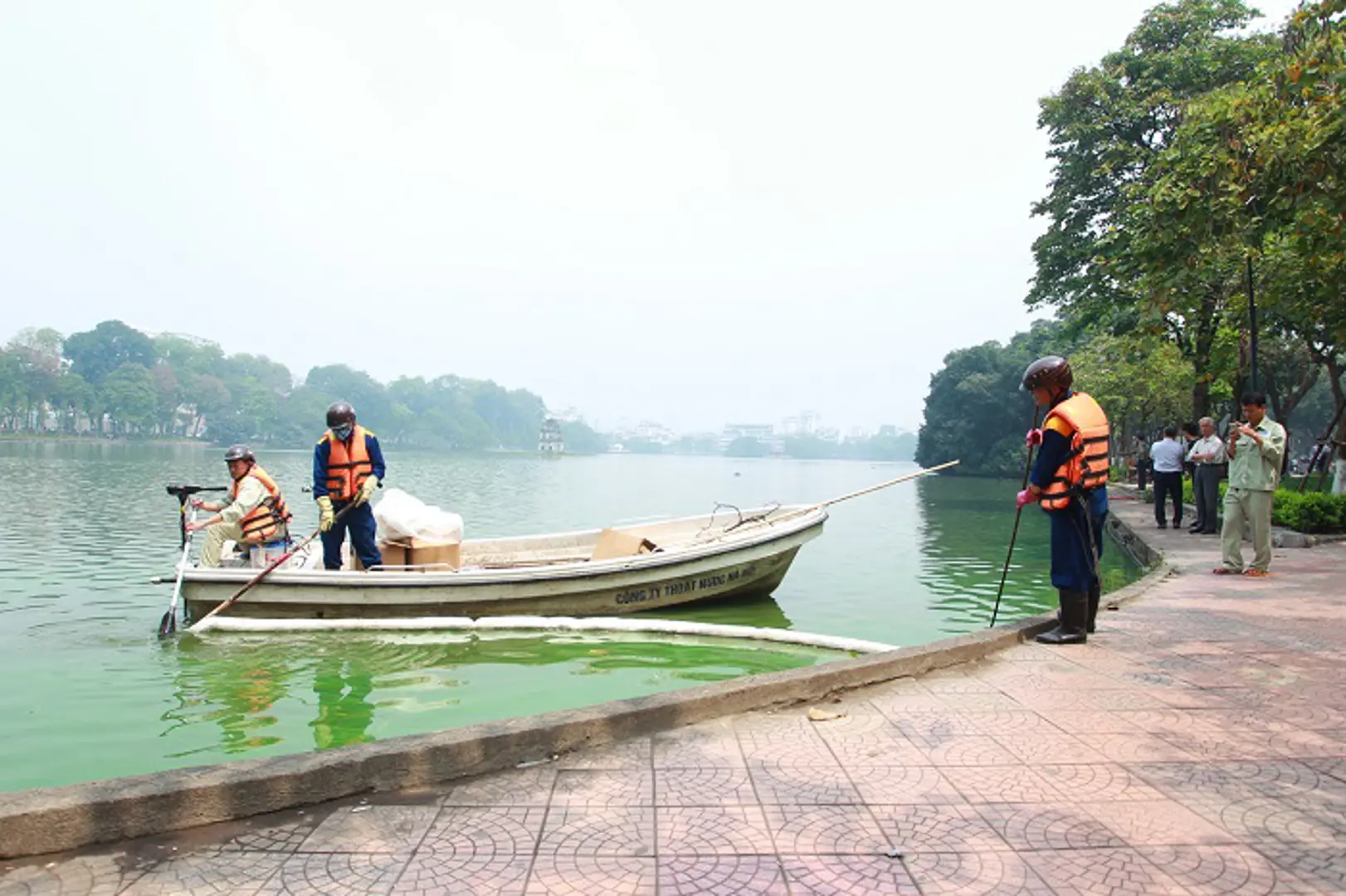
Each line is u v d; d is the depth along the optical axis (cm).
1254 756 326
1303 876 230
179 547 1334
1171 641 533
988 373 6231
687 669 652
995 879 231
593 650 712
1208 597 712
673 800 288
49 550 1284
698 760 326
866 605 970
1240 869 235
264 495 823
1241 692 418
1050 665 473
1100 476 518
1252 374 1208
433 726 507
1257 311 1661
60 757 451
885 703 401
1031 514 2373
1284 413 2623
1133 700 403
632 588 874
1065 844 252
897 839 256
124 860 249
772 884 229
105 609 855
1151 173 1733
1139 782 300
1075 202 2269
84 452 6800
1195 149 829
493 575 802
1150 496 2198
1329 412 5316
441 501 2808
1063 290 2356
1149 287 880
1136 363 3005
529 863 243
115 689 579
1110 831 260
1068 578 523
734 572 940
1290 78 770
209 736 486
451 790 299
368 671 635
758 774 311
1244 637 546
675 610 924
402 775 301
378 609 782
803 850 249
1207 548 1088
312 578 764
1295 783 298
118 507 2019
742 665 667
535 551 1070
